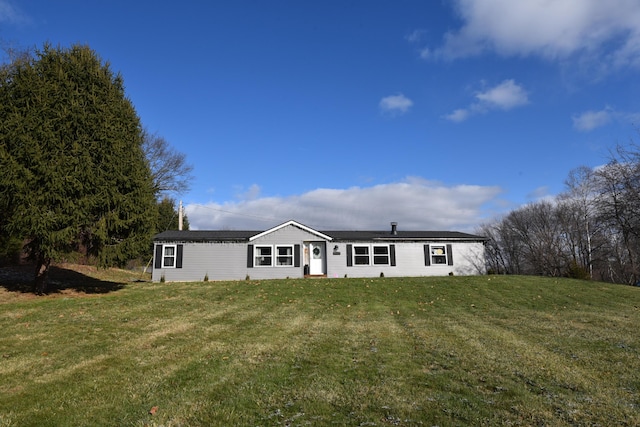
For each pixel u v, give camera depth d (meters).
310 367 6.52
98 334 8.91
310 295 16.28
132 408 4.77
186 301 14.30
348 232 28.50
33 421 4.40
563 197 38.72
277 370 6.31
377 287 18.25
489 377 5.98
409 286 18.52
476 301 15.34
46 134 12.18
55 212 12.38
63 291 14.86
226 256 24.70
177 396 5.16
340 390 5.40
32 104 12.41
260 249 25.09
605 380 5.85
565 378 5.92
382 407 4.80
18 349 7.54
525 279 20.78
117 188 13.66
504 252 45.72
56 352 7.36
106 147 13.41
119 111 14.12
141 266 35.94
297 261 25.08
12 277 17.00
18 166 11.78
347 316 12.10
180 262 24.34
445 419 4.45
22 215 11.93
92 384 5.62
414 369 6.40
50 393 5.28
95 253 13.90
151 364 6.63
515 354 7.37
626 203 29.08
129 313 11.64
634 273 31.91
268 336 9.00
